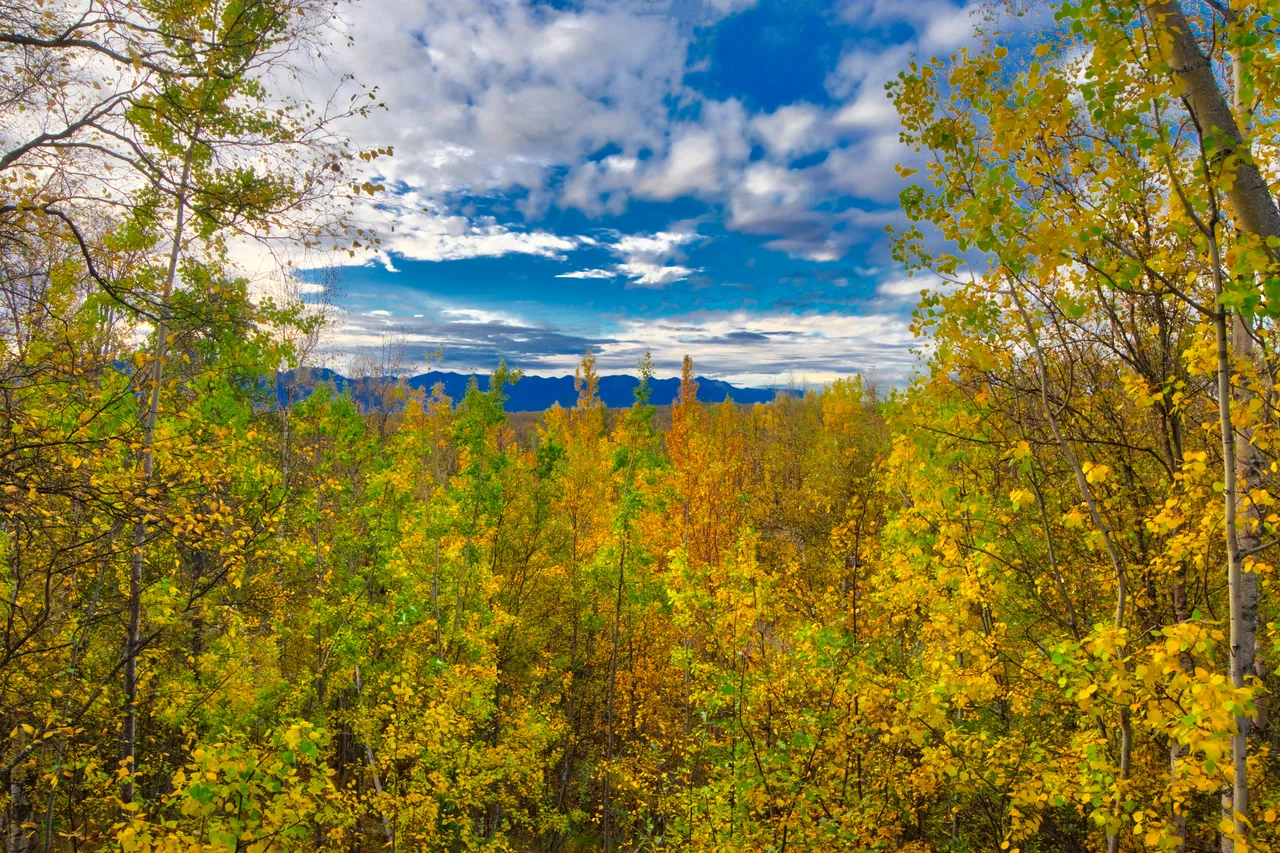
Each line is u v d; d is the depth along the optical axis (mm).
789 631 9570
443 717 10242
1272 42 3121
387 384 27484
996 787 6891
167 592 8938
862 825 7523
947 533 6180
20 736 7344
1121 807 4461
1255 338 3730
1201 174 3205
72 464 5117
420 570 15125
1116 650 3936
